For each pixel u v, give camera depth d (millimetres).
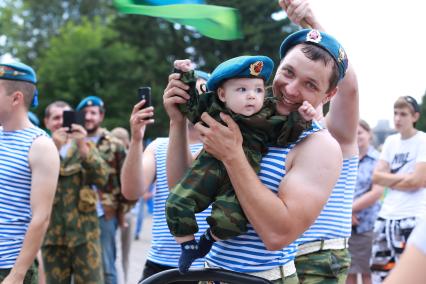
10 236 3396
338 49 2090
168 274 2107
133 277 7840
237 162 1923
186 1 2250
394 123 5688
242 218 1984
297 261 2982
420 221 1251
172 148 2395
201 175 2035
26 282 3531
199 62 28625
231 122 1957
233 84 1994
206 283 2172
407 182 5484
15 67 3490
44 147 3463
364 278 6133
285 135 2016
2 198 3393
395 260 5605
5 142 3473
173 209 2029
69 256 5203
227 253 2094
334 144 2055
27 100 3545
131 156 3525
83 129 5250
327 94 2168
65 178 5168
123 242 7059
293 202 1944
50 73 37469
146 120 3459
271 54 22031
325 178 1993
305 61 2041
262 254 2055
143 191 3682
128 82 35844
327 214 3016
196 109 2129
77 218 5160
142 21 34156
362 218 6055
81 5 52094
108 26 36906
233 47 25062
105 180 5266
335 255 3012
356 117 3035
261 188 1924
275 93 2131
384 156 5797
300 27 3021
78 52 37250
